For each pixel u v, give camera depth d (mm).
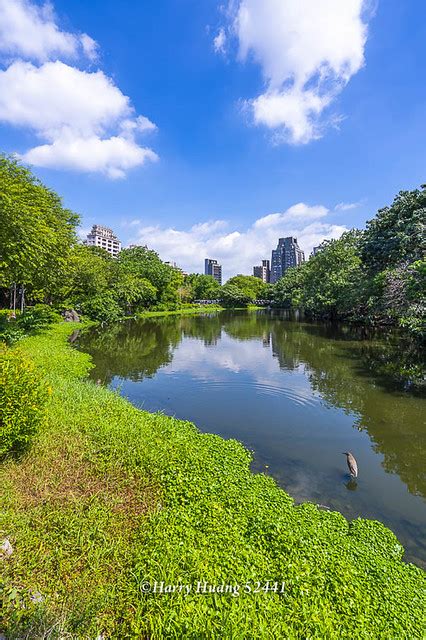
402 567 4402
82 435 6766
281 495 5891
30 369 6180
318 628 3150
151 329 34531
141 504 4949
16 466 5332
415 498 6508
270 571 3859
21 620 2879
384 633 3234
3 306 34062
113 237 129750
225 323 42438
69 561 3668
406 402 11977
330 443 8852
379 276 21422
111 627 3074
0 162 17328
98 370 16062
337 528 5105
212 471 6211
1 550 3572
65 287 34062
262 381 14734
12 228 13828
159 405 11562
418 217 19688
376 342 25312
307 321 45656
